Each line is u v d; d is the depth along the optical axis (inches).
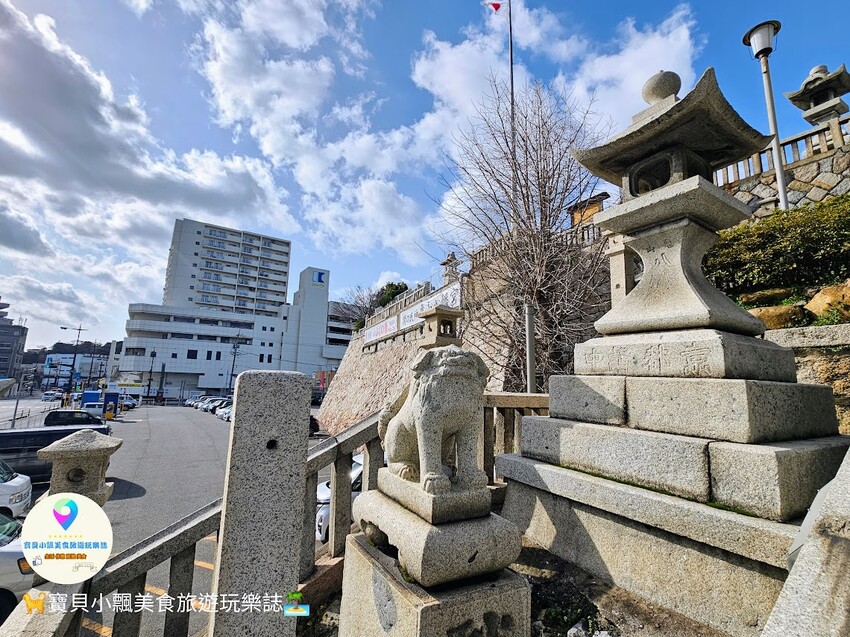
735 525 73.4
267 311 2699.3
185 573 111.1
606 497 94.3
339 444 122.4
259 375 75.7
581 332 342.3
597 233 354.0
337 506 122.3
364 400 773.9
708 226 116.5
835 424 104.5
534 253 345.1
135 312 2118.6
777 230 245.8
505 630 76.5
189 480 450.0
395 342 739.4
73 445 139.7
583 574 98.0
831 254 221.6
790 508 73.2
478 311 415.8
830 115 390.3
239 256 2652.6
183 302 2454.5
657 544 86.7
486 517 85.8
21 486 307.9
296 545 73.8
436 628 69.7
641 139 120.3
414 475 93.4
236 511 70.9
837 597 40.9
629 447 96.3
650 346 103.5
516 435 152.8
